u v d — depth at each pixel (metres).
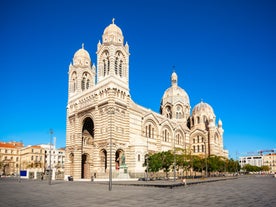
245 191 52.66
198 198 39.97
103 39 110.56
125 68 110.19
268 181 96.12
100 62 109.25
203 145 155.50
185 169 116.50
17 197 41.47
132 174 100.62
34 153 196.88
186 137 153.62
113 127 98.62
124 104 106.25
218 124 175.12
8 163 195.62
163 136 133.75
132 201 36.00
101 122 103.62
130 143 105.38
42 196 42.66
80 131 113.06
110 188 52.91
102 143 101.38
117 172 97.56
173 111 162.00
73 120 117.81
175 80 170.75
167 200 37.28
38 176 127.62
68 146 117.19
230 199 39.03
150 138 122.25
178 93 165.50
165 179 105.12
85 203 34.09
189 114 169.25
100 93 106.44
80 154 111.38
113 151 97.25
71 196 42.25
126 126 105.69
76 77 122.81
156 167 98.56
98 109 105.75
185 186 66.81
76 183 80.56
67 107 122.38
